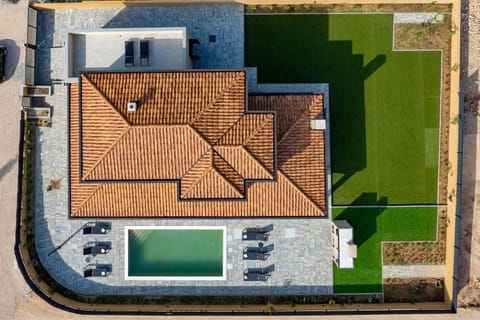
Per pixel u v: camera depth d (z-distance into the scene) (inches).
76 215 1005.8
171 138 891.4
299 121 1003.9
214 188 922.7
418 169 1151.6
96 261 1155.3
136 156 908.6
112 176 924.0
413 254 1151.0
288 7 1146.0
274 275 1147.9
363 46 1147.9
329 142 1147.9
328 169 1143.6
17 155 1169.4
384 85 1149.7
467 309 1136.8
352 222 1148.5
